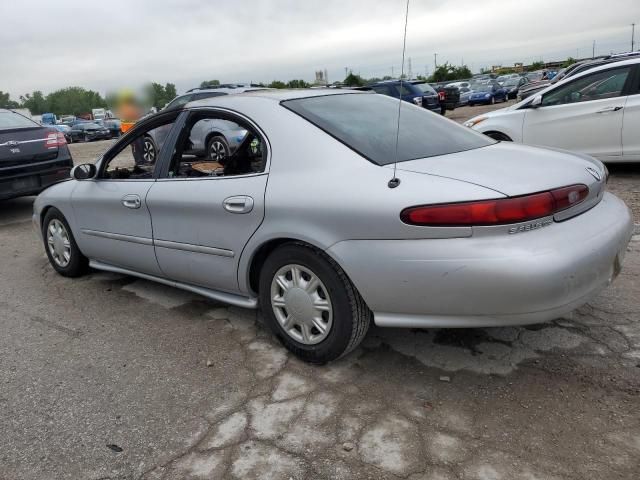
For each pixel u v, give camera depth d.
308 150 2.89
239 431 2.49
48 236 4.86
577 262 2.39
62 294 4.43
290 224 2.81
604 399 2.53
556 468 2.13
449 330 3.27
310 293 2.87
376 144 2.90
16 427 2.64
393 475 2.16
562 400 2.54
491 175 2.52
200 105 3.58
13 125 7.43
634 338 3.02
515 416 2.46
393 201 2.48
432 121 3.51
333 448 2.34
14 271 5.16
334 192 2.67
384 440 2.36
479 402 2.57
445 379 2.77
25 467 2.36
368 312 2.80
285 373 2.95
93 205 4.17
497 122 7.73
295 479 2.18
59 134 7.73
